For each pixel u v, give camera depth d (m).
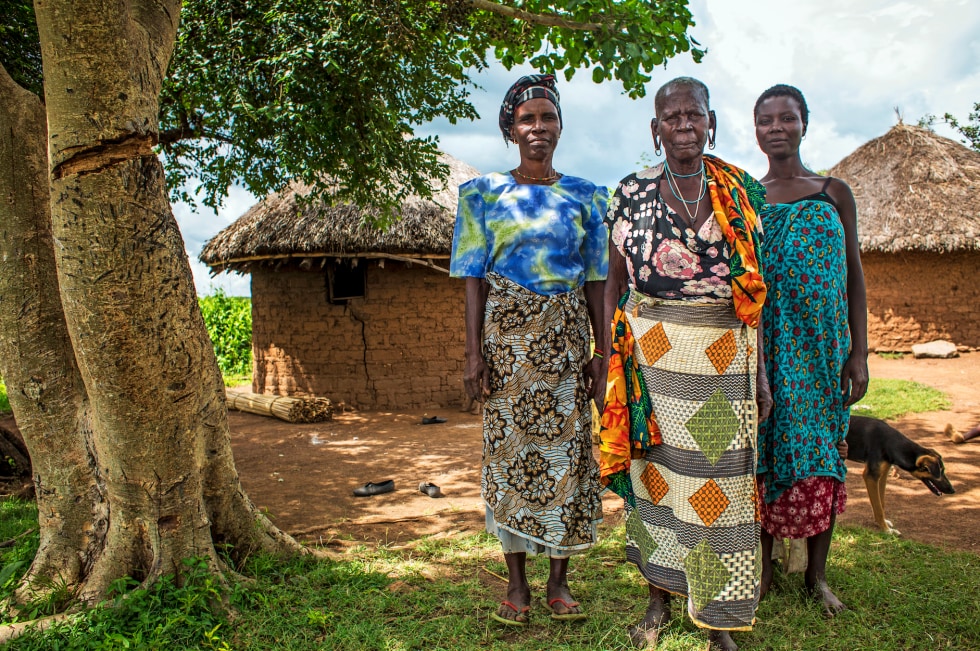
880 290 13.84
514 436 3.00
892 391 9.45
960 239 12.53
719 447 2.61
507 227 3.01
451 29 6.13
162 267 3.01
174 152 7.14
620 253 2.80
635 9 4.81
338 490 5.68
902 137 14.18
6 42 5.42
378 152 6.31
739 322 2.63
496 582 3.55
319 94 5.83
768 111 3.25
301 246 9.05
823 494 3.07
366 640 2.87
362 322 9.87
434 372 10.06
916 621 2.98
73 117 2.79
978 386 10.12
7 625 2.89
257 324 10.61
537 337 2.98
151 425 3.05
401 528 4.61
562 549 2.99
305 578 3.45
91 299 2.88
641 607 3.18
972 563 3.62
